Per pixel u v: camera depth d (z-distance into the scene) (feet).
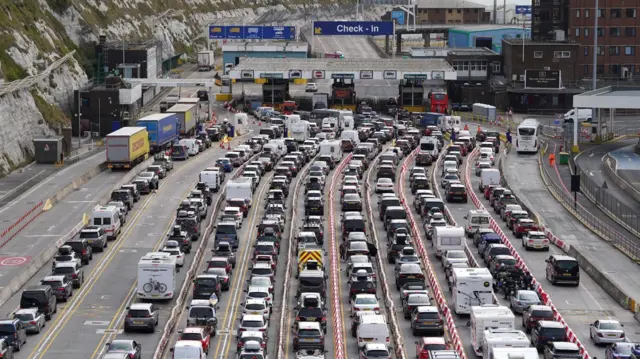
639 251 523.70
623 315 419.13
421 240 532.32
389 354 336.29
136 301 431.84
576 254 507.30
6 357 339.36
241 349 339.77
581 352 342.03
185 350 330.75
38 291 403.34
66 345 372.79
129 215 596.70
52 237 540.93
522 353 307.78
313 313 381.19
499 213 608.60
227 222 524.11
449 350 331.36
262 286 419.74
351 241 495.41
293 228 550.77
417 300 402.11
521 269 451.53
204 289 424.05
